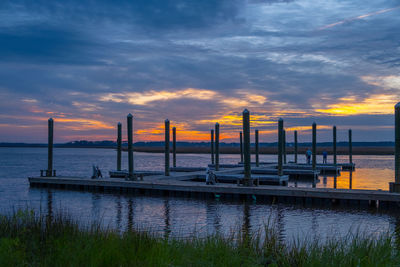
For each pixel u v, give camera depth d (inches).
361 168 2171.5
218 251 292.8
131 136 1162.0
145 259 273.3
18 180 1445.6
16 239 312.7
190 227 634.2
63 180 1203.9
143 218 719.1
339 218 712.4
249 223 668.7
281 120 1296.8
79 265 269.6
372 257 269.4
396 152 820.0
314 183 1368.1
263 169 1622.8
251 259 289.9
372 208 815.7
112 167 2386.8
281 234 569.6
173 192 1034.1
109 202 921.5
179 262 269.6
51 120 1307.8
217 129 1547.7
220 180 1306.6
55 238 344.2
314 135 1560.0
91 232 360.8
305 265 273.6
